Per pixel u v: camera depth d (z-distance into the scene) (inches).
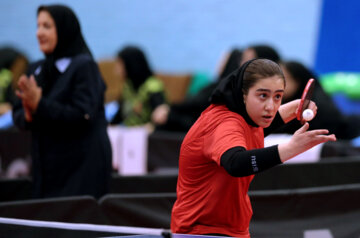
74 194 367.2
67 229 233.5
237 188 241.0
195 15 1083.9
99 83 376.2
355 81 941.2
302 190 339.9
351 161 427.2
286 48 1038.4
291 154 209.9
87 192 368.8
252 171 211.5
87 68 368.5
